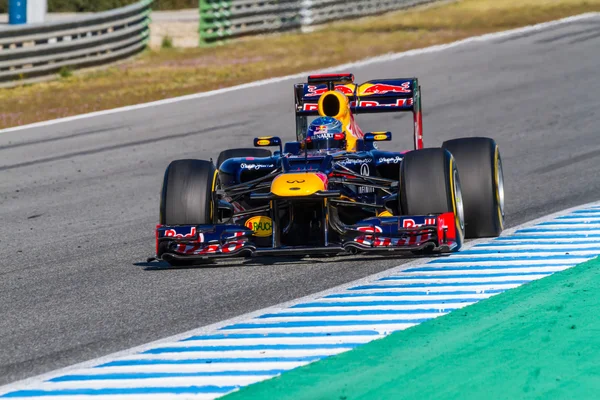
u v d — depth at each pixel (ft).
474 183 91.45
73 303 77.25
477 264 82.07
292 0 380.99
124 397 53.11
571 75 235.40
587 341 59.41
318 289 76.43
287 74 267.18
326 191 80.69
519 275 77.20
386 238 81.35
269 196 81.51
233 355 59.67
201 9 351.87
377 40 339.16
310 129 94.73
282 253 81.20
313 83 103.65
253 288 78.07
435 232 80.84
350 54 303.68
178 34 387.55
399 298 71.61
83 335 67.15
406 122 191.93
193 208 85.56
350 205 88.12
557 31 319.47
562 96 208.64
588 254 83.97
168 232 84.43
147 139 185.06
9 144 186.19
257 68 285.23
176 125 199.21
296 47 335.88
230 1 360.28
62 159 168.86
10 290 84.07
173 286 80.74
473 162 91.97
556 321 63.82
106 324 69.77
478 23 371.56
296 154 93.09
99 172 155.53
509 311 66.69
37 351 63.77
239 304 73.15
